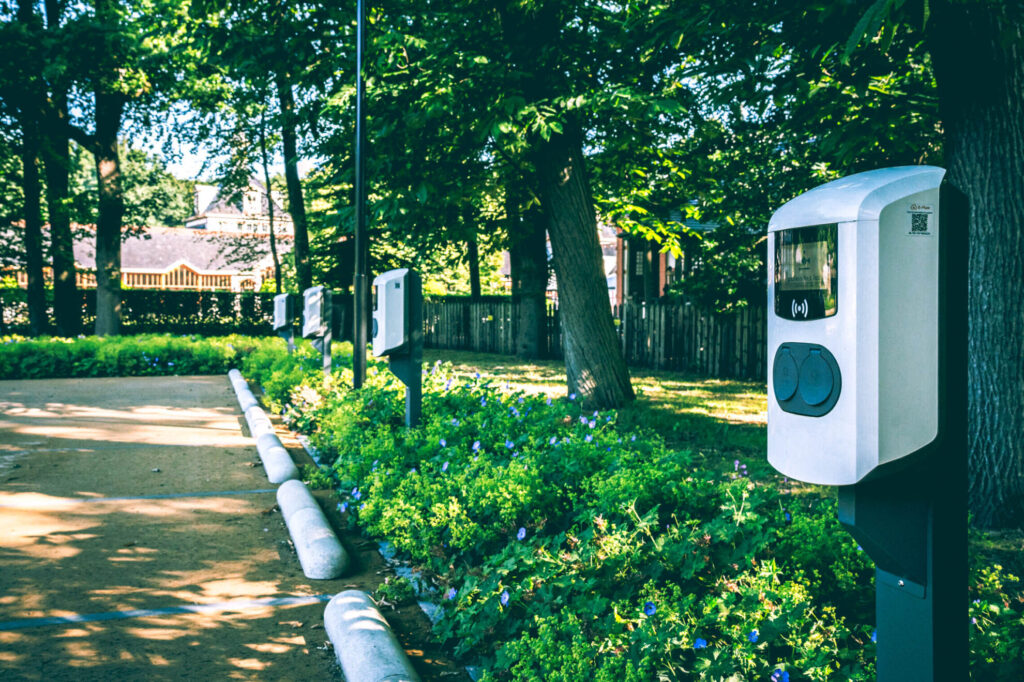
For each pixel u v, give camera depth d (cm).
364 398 791
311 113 1223
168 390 1364
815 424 207
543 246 2091
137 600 411
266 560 479
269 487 666
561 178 1045
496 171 1140
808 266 209
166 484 671
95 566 461
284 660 345
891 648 206
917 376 195
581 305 1048
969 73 513
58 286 2592
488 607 338
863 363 193
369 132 1025
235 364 1714
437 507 436
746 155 1291
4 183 2700
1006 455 516
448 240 1154
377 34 1023
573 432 582
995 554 459
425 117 916
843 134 688
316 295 1095
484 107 927
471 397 765
